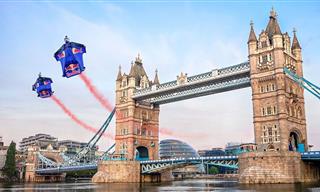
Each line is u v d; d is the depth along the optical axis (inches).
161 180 5260.8
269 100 3622.0
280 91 3531.0
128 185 4042.8
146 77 5378.9
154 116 5413.4
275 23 3779.5
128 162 4773.6
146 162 4783.5
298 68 3897.6
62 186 4131.4
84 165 5890.8
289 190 2363.4
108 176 4778.5
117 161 4800.7
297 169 3223.4
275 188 2588.6
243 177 3243.1
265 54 3737.7
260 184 3093.0
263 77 3693.4
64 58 1753.2
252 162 3260.3
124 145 5093.5
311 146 3885.3
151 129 5329.7
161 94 4901.6
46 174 7598.4
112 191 2915.8
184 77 4549.7
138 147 5172.2
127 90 5255.9
